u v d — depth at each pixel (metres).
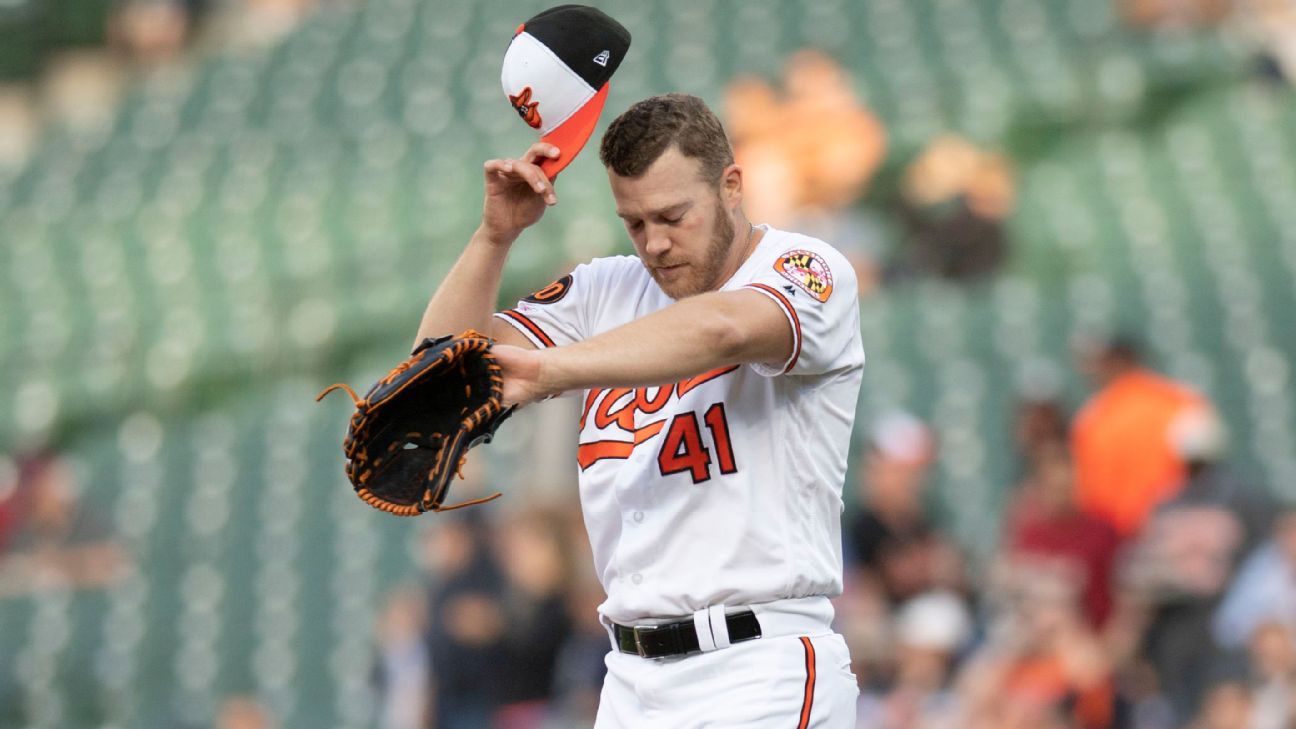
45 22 68.62
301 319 48.72
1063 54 50.06
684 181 10.87
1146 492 27.31
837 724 11.57
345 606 38.59
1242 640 22.27
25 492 42.53
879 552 26.27
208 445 44.25
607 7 57.84
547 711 27.45
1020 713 22.62
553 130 11.48
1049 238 43.53
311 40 61.50
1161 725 22.58
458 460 9.84
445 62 57.94
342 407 44.66
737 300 10.49
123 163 58.25
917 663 24.58
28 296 53.16
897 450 26.84
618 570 11.81
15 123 67.62
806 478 11.48
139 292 51.94
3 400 49.41
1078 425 28.59
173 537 42.03
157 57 68.56
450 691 27.66
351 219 51.44
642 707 11.77
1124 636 23.33
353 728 35.59
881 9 54.31
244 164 55.91
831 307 11.05
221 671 38.59
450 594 27.95
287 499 42.06
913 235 42.53
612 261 12.51
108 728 37.75
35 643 40.44
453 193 51.09
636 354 10.06
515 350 9.98
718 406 11.44
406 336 47.38
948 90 48.66
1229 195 43.72
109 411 48.72
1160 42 49.78
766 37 54.06
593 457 11.89
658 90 52.38
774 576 11.33
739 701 11.28
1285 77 48.16
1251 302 39.34
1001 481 34.84
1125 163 45.66
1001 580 25.69
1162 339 38.59
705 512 11.41
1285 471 34.59
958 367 38.50
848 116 44.09
